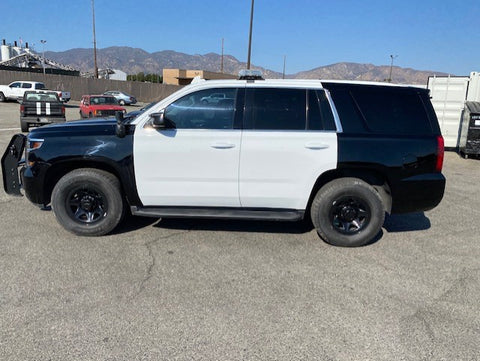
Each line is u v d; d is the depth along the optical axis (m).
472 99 12.17
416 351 2.75
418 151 4.41
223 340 2.82
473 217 5.90
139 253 4.26
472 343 2.85
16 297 3.30
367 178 4.64
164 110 4.43
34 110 15.10
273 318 3.11
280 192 4.46
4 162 5.17
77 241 4.54
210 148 4.37
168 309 3.20
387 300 3.43
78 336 2.82
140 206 4.63
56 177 4.78
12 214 5.41
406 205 4.51
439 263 4.22
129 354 2.65
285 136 4.35
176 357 2.63
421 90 4.57
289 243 4.67
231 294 3.46
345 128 4.40
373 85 4.52
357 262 4.19
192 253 4.30
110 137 4.45
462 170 9.77
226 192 4.48
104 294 3.40
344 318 3.14
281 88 4.44
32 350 2.66
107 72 68.69
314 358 2.66
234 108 4.42
